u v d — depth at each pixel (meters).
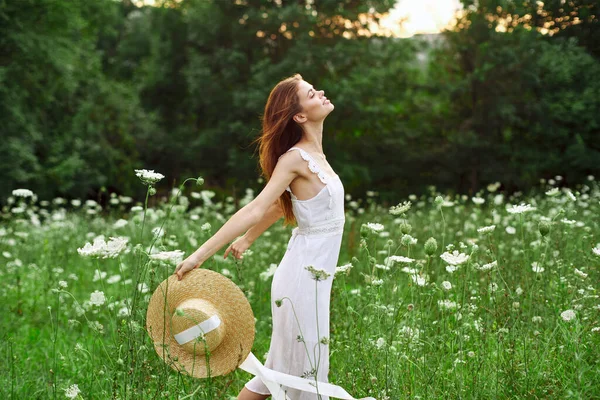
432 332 4.07
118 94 29.70
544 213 8.48
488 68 23.23
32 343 5.30
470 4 24.94
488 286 4.04
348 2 27.50
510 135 25.56
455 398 3.33
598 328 3.47
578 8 19.94
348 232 8.41
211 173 29.59
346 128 27.34
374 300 3.97
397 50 27.44
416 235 7.67
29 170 23.38
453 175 27.30
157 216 7.27
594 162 22.39
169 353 3.18
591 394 3.27
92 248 3.24
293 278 3.29
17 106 22.42
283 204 3.53
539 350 3.61
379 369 3.50
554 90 22.88
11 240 8.50
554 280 4.62
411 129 27.80
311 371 3.19
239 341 3.22
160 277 4.29
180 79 32.16
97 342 4.84
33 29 23.31
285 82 3.46
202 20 28.39
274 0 27.70
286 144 3.44
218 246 3.21
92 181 26.70
